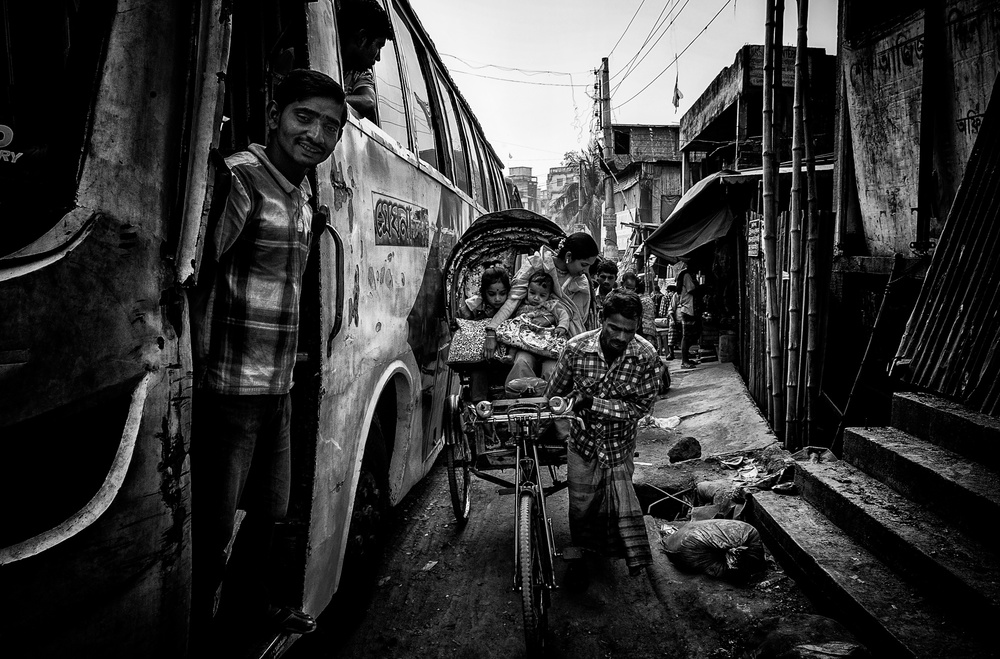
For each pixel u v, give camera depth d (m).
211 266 1.86
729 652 3.11
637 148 27.67
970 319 3.99
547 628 3.30
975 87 4.80
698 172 19.89
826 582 3.29
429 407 4.63
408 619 3.43
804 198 6.47
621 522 3.57
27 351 1.32
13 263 1.31
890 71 5.64
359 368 2.96
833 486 3.92
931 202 5.26
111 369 1.47
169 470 1.60
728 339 10.16
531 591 2.89
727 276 10.62
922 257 5.07
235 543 2.50
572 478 3.63
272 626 2.33
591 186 27.34
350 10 3.07
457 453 4.62
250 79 2.61
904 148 5.53
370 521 3.46
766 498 4.34
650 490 5.20
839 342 6.14
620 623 3.39
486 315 4.85
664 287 18.97
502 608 3.54
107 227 1.47
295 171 2.08
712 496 4.78
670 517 5.13
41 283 1.34
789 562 3.74
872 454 4.05
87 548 1.44
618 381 3.45
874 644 2.86
